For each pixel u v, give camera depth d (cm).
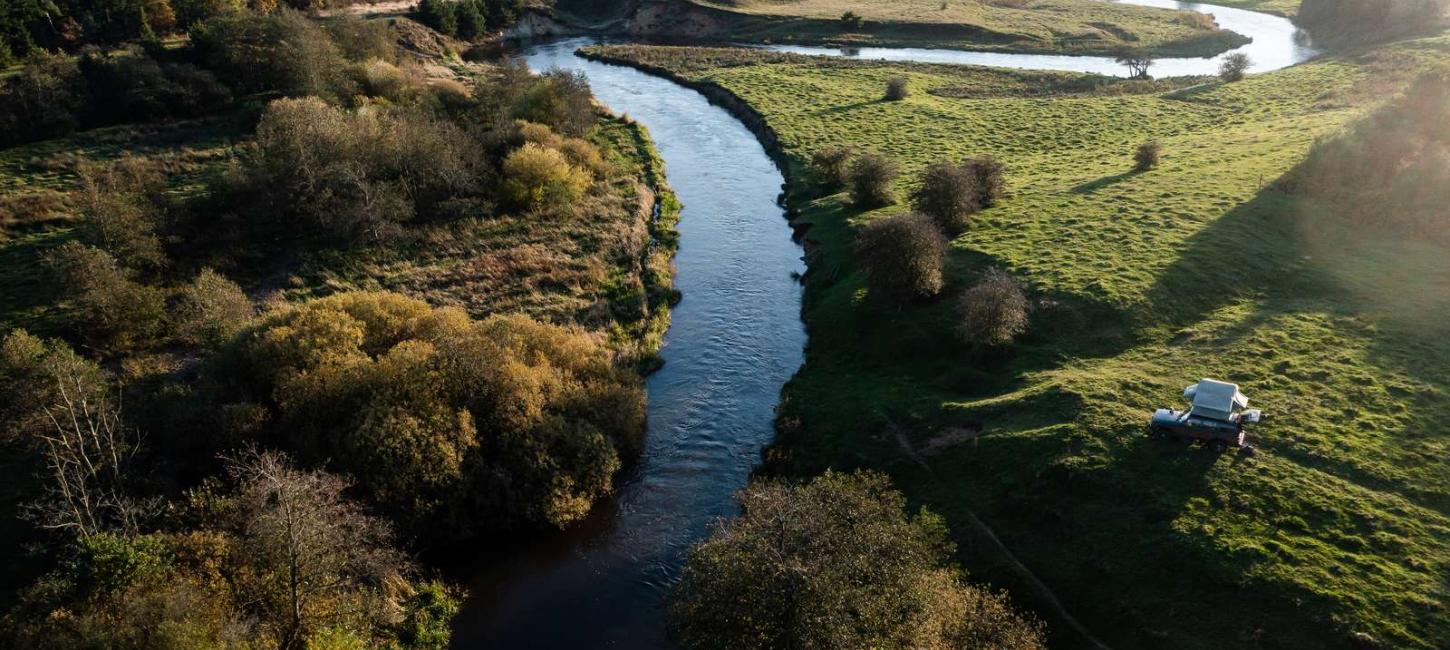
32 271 5288
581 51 13838
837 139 8719
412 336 4272
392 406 3584
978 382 4169
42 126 7656
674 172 8362
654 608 3203
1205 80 10169
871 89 10788
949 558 3148
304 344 3969
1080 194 6184
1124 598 2780
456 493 3528
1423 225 4856
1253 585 2633
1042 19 15050
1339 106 7581
